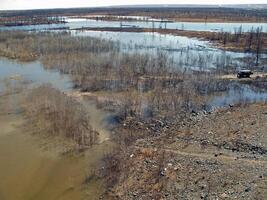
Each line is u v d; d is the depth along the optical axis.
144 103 46.16
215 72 64.50
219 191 24.28
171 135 35.94
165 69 64.06
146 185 26.36
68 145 34.34
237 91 53.44
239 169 26.94
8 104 46.00
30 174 29.88
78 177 29.05
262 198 22.42
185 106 45.25
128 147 33.38
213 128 36.47
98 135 36.94
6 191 27.62
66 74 63.19
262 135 33.19
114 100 47.47
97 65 66.00
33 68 69.31
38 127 38.47
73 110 42.28
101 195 26.25
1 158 32.31
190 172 27.38
